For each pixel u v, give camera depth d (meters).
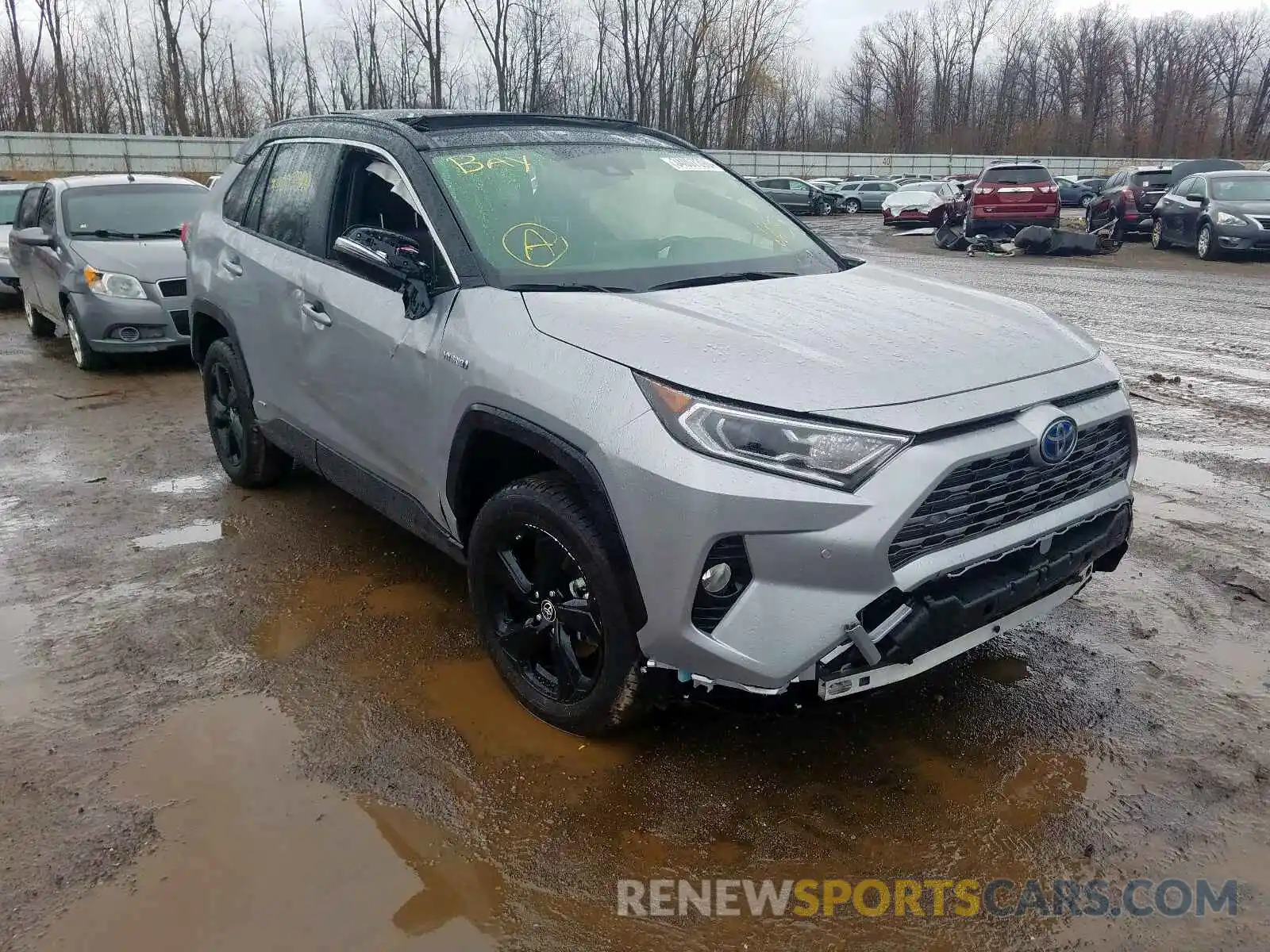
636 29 42.62
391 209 3.65
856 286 3.38
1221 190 18.14
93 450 6.14
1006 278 15.09
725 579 2.52
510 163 3.67
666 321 2.80
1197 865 2.49
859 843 2.58
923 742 3.01
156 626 3.77
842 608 2.44
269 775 2.85
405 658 3.53
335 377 3.82
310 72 43.25
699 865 2.50
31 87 41.12
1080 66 71.25
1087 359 2.97
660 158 4.12
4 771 2.86
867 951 2.24
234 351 4.88
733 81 48.78
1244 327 10.31
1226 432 6.32
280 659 3.52
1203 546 4.46
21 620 3.81
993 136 69.38
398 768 2.88
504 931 2.28
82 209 8.89
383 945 2.24
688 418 2.49
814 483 2.41
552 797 2.75
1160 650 3.55
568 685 2.98
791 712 3.12
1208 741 2.99
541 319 2.92
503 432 2.90
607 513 2.62
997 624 2.85
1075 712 3.16
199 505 5.10
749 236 3.81
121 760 2.92
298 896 2.38
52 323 10.24
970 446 2.49
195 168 35.53
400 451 3.50
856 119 70.88
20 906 2.35
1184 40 72.38
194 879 2.44
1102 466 2.94
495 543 3.08
